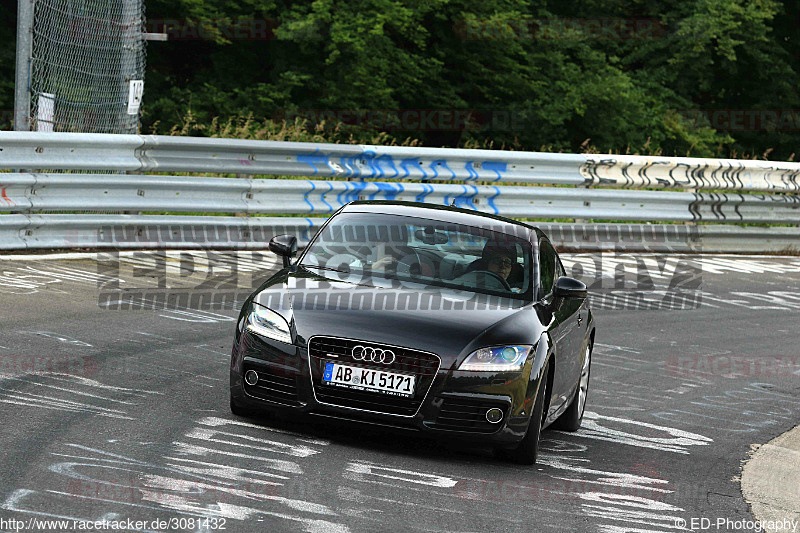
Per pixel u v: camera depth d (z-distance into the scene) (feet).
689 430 107.76
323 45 365.40
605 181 234.58
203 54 373.81
